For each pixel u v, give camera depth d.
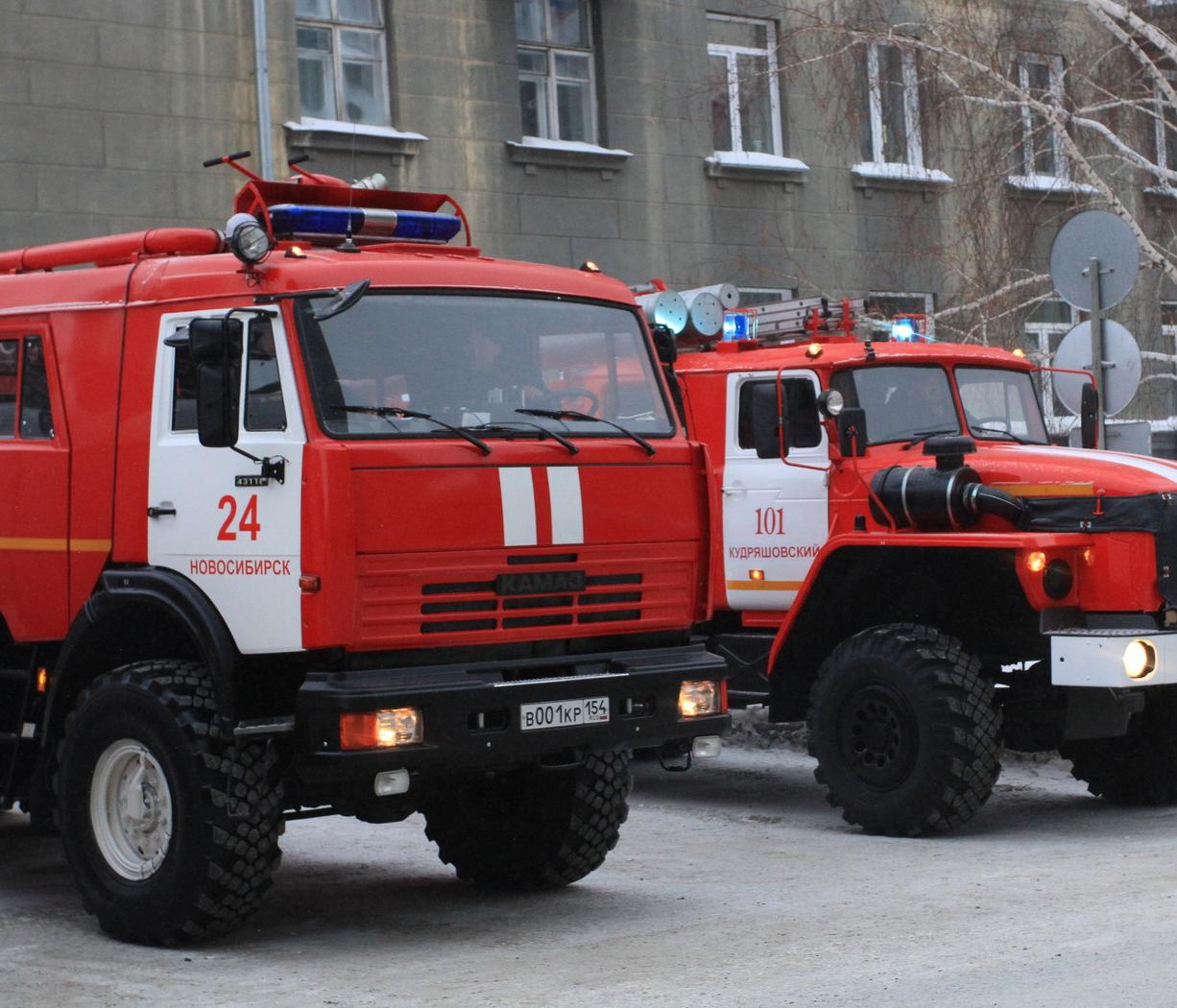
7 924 7.79
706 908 7.87
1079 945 6.81
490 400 7.43
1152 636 9.50
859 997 6.13
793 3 21.20
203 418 7.02
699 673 7.74
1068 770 12.09
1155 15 19.58
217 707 7.14
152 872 7.26
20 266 8.35
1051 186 19.11
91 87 16.84
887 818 9.71
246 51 17.72
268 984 6.65
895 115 20.06
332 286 7.19
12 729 8.15
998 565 9.86
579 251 19.89
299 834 10.05
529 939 7.35
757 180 21.38
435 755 6.95
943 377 11.34
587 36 20.28
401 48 18.67
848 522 10.84
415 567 7.03
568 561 7.47
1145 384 22.48
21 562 7.90
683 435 8.03
